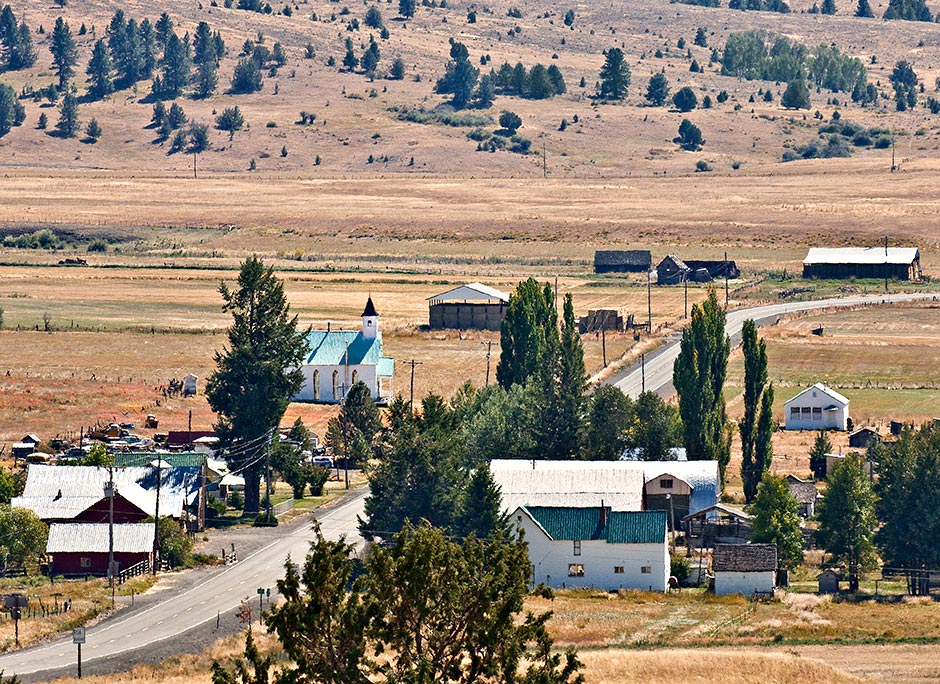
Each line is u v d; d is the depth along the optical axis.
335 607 190.88
